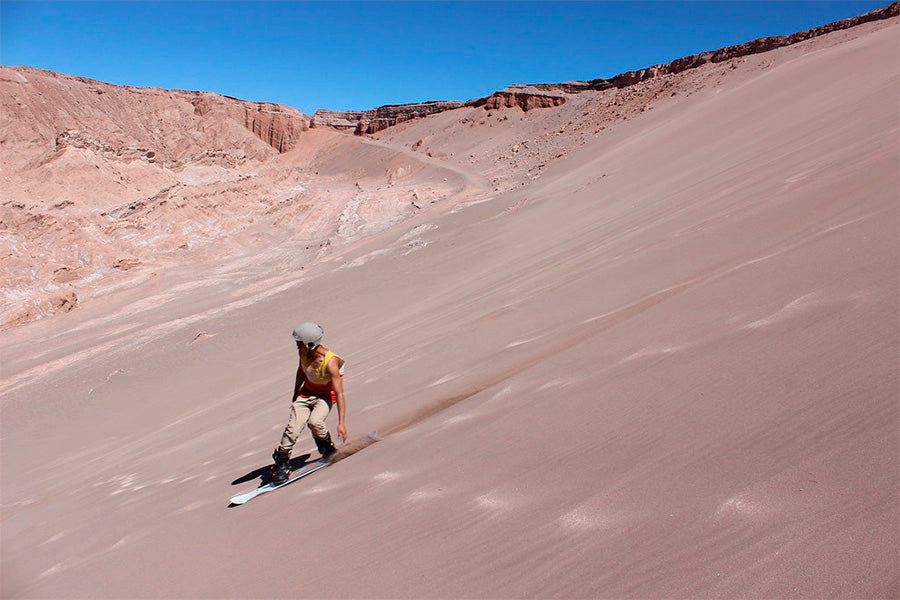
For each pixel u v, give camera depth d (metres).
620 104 77.50
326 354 3.68
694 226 7.12
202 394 12.73
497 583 1.78
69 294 32.66
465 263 18.41
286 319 18.55
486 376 4.17
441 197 56.88
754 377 2.47
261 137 121.88
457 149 100.44
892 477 1.60
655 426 2.39
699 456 2.06
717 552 1.58
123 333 25.95
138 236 44.75
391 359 6.64
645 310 4.18
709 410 2.36
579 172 37.66
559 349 4.18
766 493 1.74
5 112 78.19
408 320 11.27
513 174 64.50
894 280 2.84
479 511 2.24
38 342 27.55
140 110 105.81
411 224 40.84
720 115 31.33
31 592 3.20
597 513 1.95
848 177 5.63
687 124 33.97
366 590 1.98
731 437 2.10
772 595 1.38
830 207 4.92
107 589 2.80
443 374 4.79
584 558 1.75
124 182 59.31
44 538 4.47
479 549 1.98
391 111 135.88
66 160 56.47
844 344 2.44
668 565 1.60
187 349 18.11
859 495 1.58
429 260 22.03
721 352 2.87
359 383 5.86
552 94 106.06
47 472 9.83
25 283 34.50
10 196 48.88
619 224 11.84
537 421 2.91
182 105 112.44
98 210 47.19
